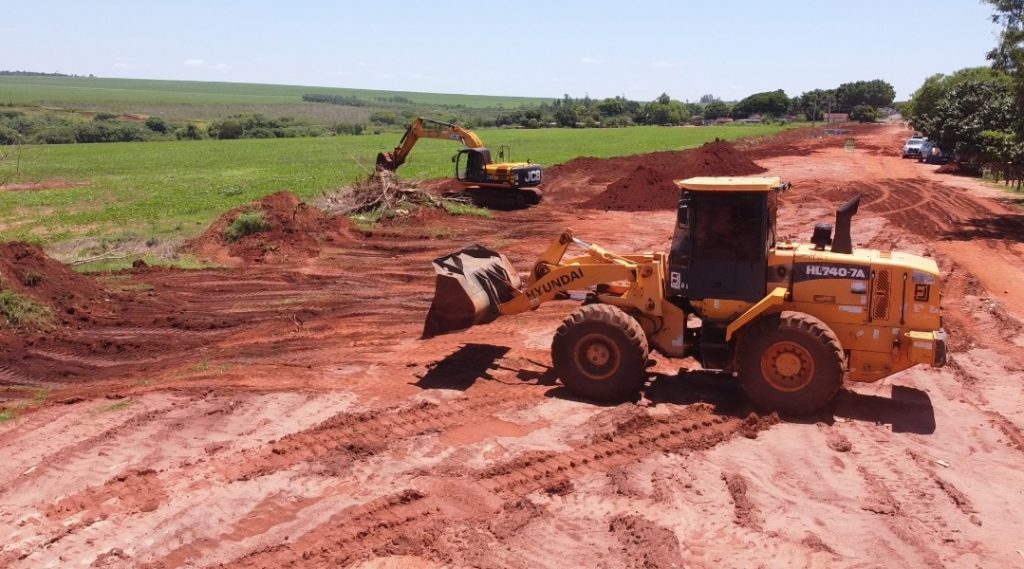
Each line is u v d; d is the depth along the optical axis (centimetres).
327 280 1631
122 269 1700
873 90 16088
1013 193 3036
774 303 866
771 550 622
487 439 831
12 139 7644
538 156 5591
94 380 1031
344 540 638
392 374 1039
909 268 859
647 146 6825
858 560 609
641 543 628
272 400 945
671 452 799
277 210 2011
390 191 2442
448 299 999
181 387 987
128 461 783
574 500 704
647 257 988
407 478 743
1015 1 2139
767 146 6562
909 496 712
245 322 1305
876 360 886
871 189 3169
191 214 2694
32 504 701
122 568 603
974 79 4906
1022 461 787
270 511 685
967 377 1030
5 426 873
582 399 945
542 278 1005
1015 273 1689
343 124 11506
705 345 925
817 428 858
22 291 1279
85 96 19950
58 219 2603
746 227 890
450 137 2759
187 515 677
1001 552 621
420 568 598
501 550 621
